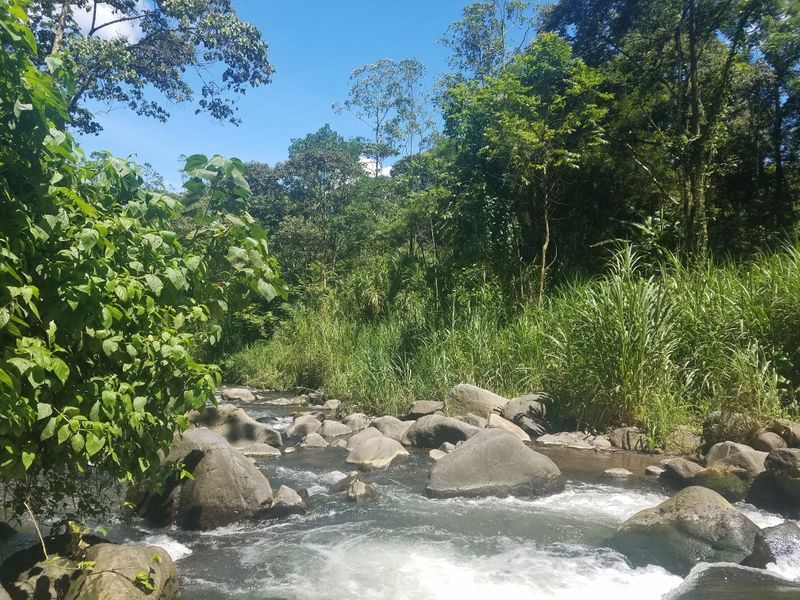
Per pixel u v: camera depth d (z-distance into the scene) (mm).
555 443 8648
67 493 4180
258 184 32312
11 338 3311
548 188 15453
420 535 5332
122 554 3736
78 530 3947
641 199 18047
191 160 4379
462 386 10297
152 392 3875
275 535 5367
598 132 14734
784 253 9578
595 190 18062
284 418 11977
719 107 15867
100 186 3918
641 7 17688
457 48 25688
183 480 5699
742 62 16375
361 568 4648
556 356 9805
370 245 26344
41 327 3439
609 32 18703
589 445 8453
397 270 17391
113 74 15188
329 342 15930
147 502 5730
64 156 3480
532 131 13922
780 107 18406
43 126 3305
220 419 9008
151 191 4414
